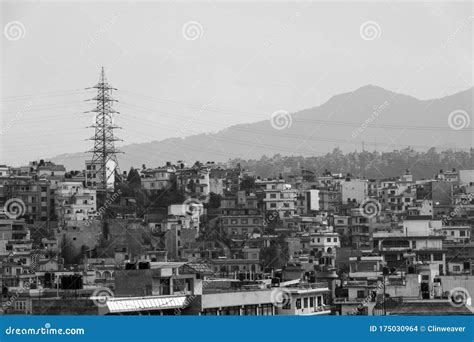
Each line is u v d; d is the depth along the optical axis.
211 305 132.00
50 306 123.38
